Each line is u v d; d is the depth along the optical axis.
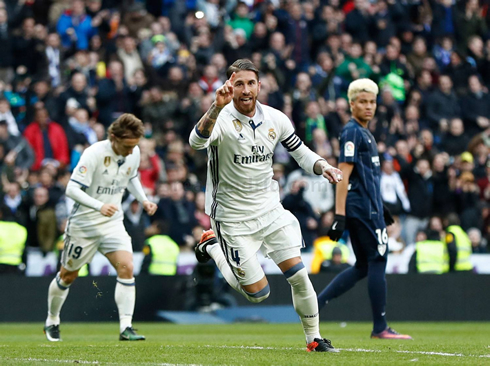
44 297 21.53
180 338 14.37
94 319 21.53
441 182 26.55
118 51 29.30
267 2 31.98
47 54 29.38
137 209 22.92
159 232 22.33
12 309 21.27
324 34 31.83
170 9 31.59
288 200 24.45
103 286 21.58
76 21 30.78
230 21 31.72
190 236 23.38
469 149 28.52
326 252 22.91
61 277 13.66
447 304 23.16
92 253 13.59
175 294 22.11
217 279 22.34
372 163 13.45
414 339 13.64
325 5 33.38
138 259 22.41
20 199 22.98
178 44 30.70
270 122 9.46
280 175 25.17
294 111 28.48
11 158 24.20
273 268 22.91
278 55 30.48
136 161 13.65
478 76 32.16
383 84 31.09
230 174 9.41
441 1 34.81
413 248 23.89
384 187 25.33
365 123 13.67
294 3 31.59
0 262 21.31
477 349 10.72
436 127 30.61
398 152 26.58
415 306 23.03
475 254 23.88
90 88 28.36
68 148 25.94
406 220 26.02
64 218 22.83
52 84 29.22
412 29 34.12
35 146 25.44
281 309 22.55
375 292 13.51
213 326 20.17
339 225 13.16
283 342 12.66
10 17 30.28
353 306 22.89
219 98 8.58
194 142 8.85
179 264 22.66
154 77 28.25
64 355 9.55
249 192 9.45
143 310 21.86
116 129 13.06
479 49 33.62
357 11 32.94
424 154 27.48
